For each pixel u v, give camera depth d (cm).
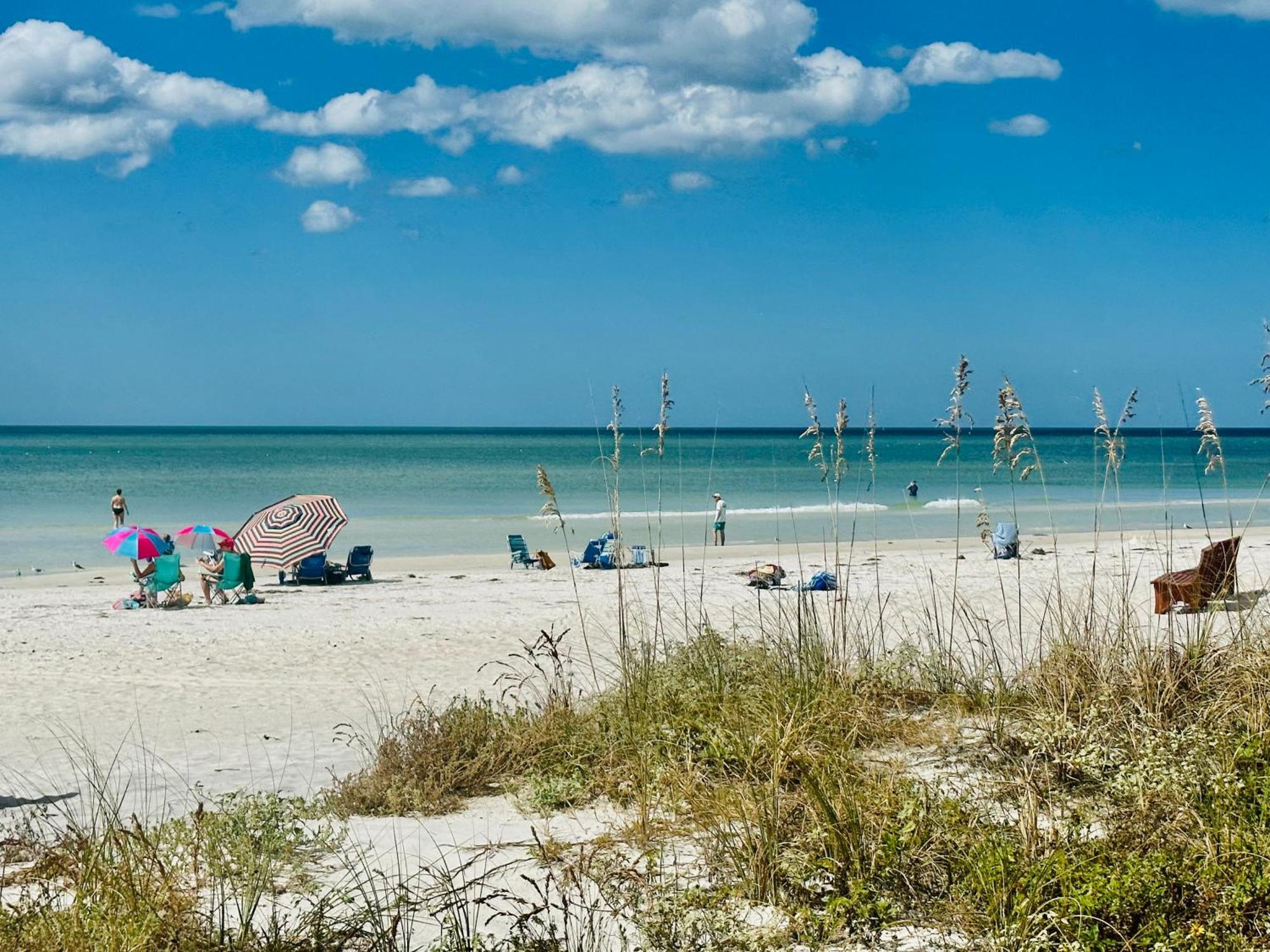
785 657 769
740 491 6022
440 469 8644
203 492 5875
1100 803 521
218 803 591
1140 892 402
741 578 2242
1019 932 396
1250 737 543
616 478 801
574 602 1970
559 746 714
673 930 421
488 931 441
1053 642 757
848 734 645
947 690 772
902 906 439
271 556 2409
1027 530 3572
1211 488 6281
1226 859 420
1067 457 9656
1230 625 723
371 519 4350
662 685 748
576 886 471
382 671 1366
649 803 586
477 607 1938
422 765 706
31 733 1060
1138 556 2228
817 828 477
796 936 420
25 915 428
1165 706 636
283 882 509
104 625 1812
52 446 14650
